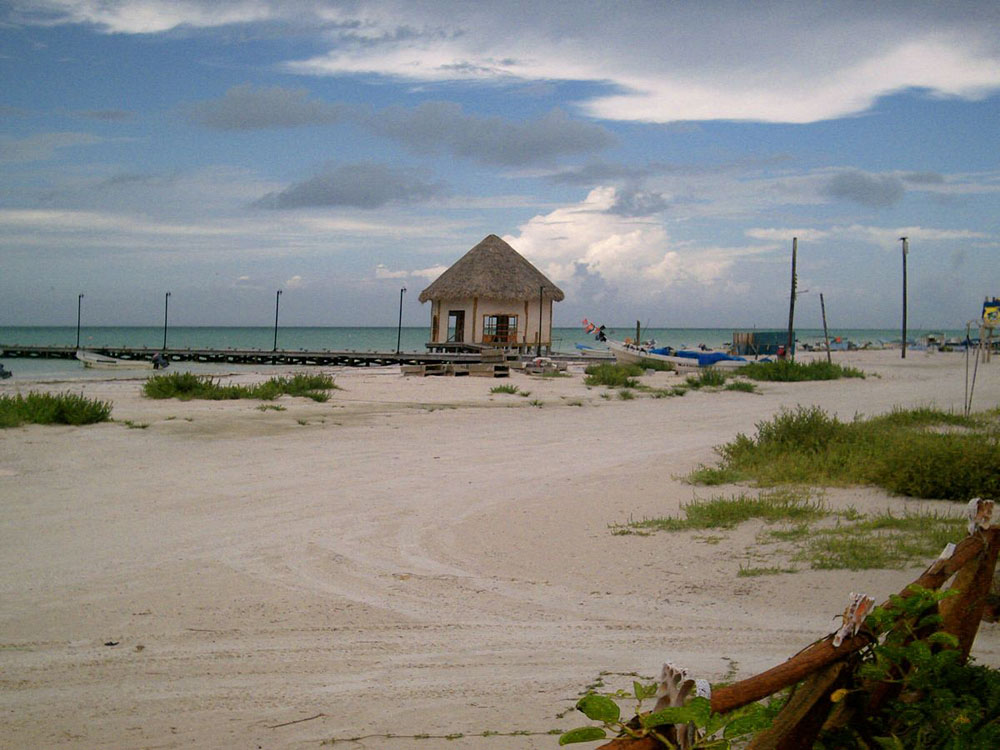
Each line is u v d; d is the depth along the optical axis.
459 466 15.59
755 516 10.95
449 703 5.43
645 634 6.84
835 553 9.04
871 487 12.69
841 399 29.48
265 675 5.94
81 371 52.28
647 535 10.35
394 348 113.56
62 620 7.12
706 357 50.22
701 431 20.98
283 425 20.77
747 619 7.20
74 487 13.03
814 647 3.04
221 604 7.62
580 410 25.88
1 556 9.15
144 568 8.77
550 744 4.77
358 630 6.95
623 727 2.32
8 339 139.50
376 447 17.81
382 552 9.61
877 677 3.16
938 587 3.59
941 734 3.32
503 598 7.91
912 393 31.77
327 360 63.09
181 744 4.85
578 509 11.91
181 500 12.27
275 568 8.87
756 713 2.94
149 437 18.25
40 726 5.09
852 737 3.21
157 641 6.64
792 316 51.47
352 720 5.17
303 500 12.43
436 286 60.91
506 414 24.42
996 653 5.79
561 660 6.23
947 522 10.11
